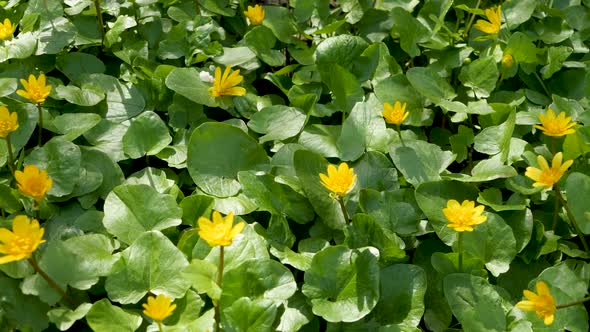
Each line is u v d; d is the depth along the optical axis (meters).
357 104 0.74
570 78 0.82
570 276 0.64
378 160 0.71
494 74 0.78
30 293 0.61
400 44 0.84
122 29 0.81
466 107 0.75
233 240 0.65
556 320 0.63
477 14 0.87
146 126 0.73
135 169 0.75
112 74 0.83
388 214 0.68
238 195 0.70
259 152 0.72
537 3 0.87
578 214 0.66
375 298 0.62
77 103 0.75
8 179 0.70
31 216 0.68
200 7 0.88
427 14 0.86
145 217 0.67
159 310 0.57
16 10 0.86
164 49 0.82
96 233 0.67
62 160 0.69
